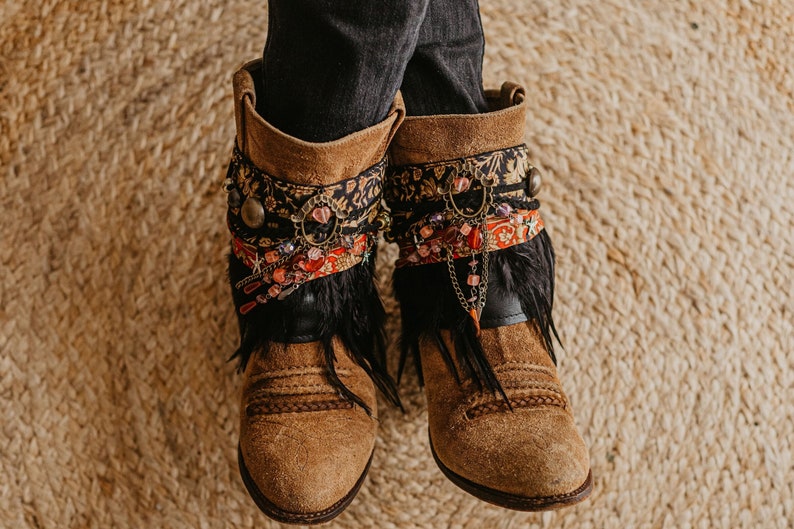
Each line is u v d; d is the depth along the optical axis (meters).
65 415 0.86
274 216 0.59
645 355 0.89
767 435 0.89
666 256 0.90
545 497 0.61
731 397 0.89
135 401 0.86
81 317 0.87
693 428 0.89
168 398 0.86
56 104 0.88
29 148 0.88
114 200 0.87
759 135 0.92
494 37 0.91
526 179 0.65
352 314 0.66
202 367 0.87
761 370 0.89
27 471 0.85
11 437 0.85
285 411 0.64
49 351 0.86
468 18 0.63
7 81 0.88
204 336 0.87
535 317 0.67
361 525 0.87
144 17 0.89
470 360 0.65
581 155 0.91
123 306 0.87
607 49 0.92
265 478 0.62
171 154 0.88
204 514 0.86
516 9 0.92
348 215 0.60
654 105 0.92
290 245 0.59
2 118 0.88
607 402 0.88
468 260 0.64
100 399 0.86
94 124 0.88
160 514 0.86
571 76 0.91
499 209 0.63
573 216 0.90
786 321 0.90
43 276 0.87
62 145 0.88
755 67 0.93
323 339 0.65
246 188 0.60
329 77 0.53
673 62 0.93
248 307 0.64
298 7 0.51
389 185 0.66
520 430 0.62
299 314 0.64
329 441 0.63
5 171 0.87
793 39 0.94
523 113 0.63
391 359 0.86
